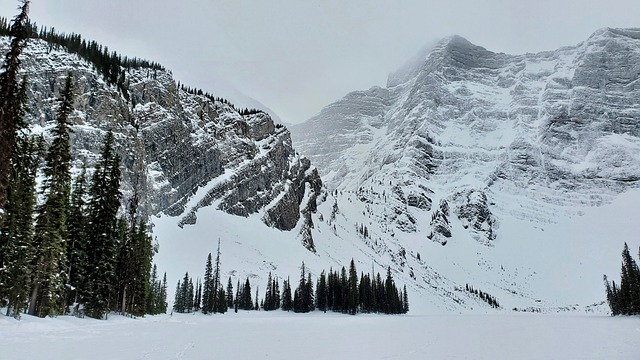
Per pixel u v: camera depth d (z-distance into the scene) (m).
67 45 145.12
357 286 165.00
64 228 53.09
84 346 32.72
